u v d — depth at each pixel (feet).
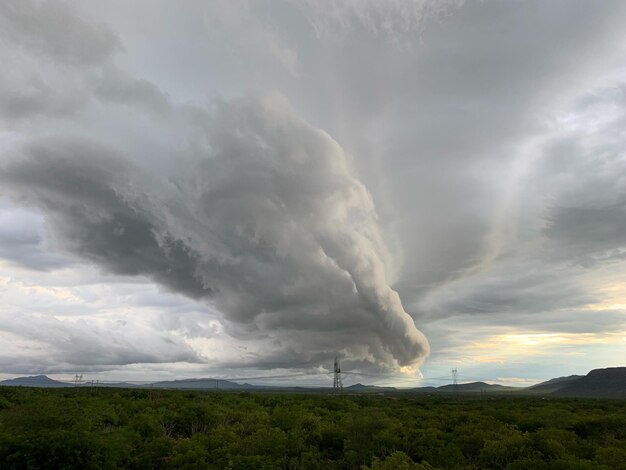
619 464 52.95
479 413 132.46
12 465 45.85
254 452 62.64
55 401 70.08
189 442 65.05
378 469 52.03
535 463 53.57
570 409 173.27
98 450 49.83
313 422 92.84
